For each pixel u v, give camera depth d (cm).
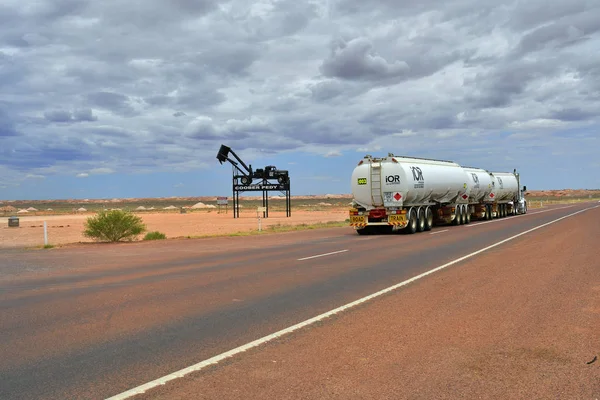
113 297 1013
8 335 731
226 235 2873
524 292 992
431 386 517
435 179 2925
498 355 613
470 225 3294
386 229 2945
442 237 2384
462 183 3331
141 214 8350
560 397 488
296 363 591
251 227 4028
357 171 2709
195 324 782
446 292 1009
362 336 701
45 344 682
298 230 3316
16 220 4594
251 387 518
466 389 509
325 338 694
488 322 768
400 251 1806
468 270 1301
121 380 543
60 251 2050
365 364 584
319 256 1694
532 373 552
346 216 6372
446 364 582
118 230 2592
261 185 6219
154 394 503
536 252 1653
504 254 1631
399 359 601
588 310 834
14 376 559
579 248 1727
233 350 645
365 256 1669
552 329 725
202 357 618
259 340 689
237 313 854
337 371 562
